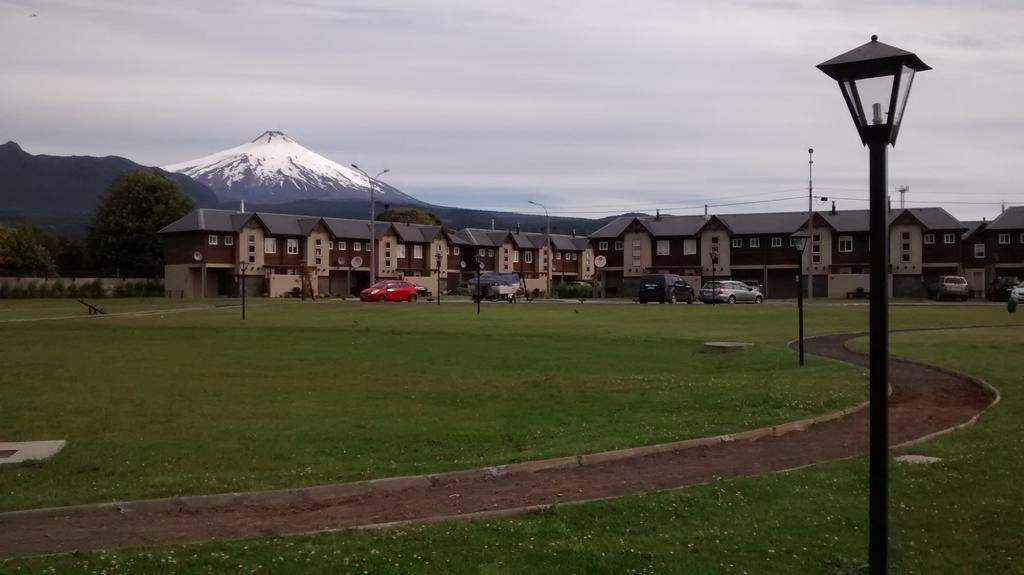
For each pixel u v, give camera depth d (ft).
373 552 24.27
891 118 20.11
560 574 22.68
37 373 71.46
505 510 29.04
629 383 63.52
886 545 19.80
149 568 23.04
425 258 329.93
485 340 99.60
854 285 257.14
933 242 252.42
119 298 247.50
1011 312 138.82
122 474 36.27
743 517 27.78
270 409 53.62
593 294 279.69
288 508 31.01
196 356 85.10
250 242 274.77
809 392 55.52
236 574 22.58
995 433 41.78
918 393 57.82
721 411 49.98
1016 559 23.67
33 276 281.54
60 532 27.94
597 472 36.04
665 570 22.94
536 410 52.39
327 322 127.44
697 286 276.82
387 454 39.96
